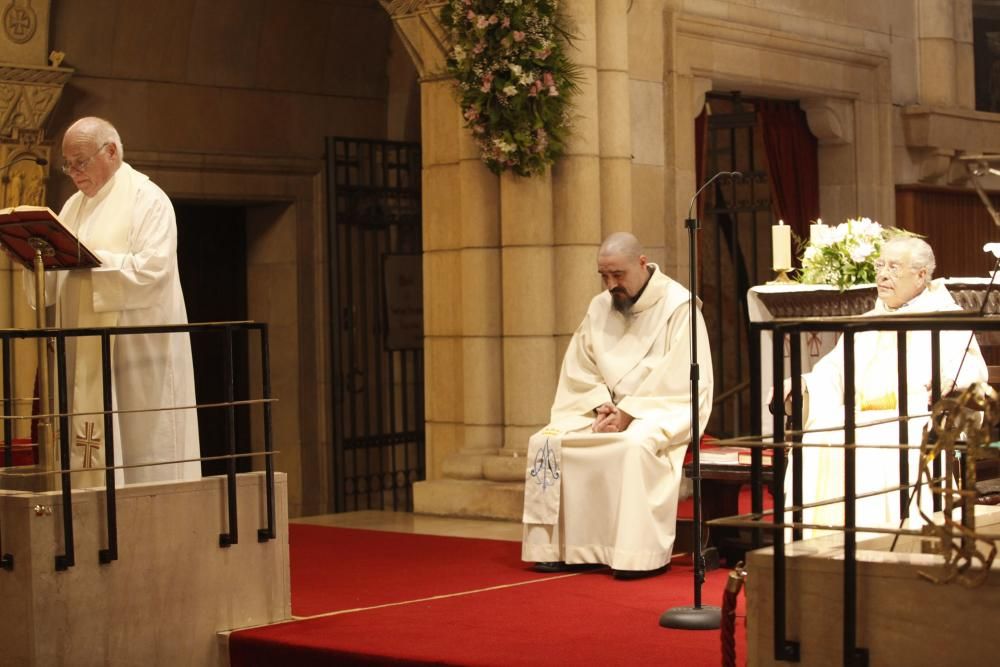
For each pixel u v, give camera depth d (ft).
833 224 49.11
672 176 39.86
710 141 49.49
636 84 38.99
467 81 34.76
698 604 23.49
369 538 33.78
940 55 52.60
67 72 41.91
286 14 47.11
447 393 37.73
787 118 47.88
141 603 23.91
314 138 48.55
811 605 16.40
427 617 24.59
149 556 24.03
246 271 49.75
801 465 17.42
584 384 29.94
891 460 25.23
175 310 26.35
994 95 55.42
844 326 16.34
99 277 25.25
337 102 49.24
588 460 28.27
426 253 38.14
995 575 15.24
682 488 35.73
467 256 36.63
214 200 46.65
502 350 36.47
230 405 24.99
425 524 35.73
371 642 22.94
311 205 48.80
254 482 25.41
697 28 40.88
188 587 24.47
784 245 32.09
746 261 50.03
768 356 31.78
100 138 25.94
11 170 41.22
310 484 48.62
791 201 47.80
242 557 25.17
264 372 25.52
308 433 48.57
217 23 45.68
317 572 29.45
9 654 23.16
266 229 49.08
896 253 25.84
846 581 15.92
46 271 25.62
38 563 22.81
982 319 15.52
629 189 36.73
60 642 23.02
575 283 35.76
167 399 25.88
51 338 24.82
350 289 47.85
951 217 53.52
